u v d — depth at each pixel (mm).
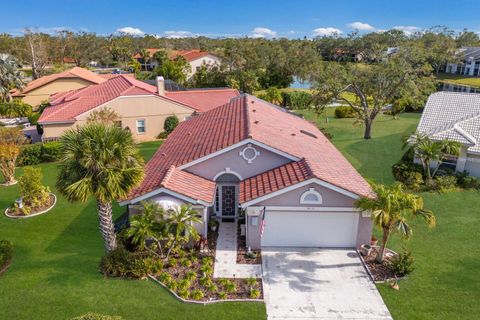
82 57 129875
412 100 41688
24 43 99375
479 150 28172
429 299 16250
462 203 25453
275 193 19031
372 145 39312
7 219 23375
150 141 41062
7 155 27938
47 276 17641
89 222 23078
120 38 172125
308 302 16078
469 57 96625
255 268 18422
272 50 96125
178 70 85875
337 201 19234
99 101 39750
